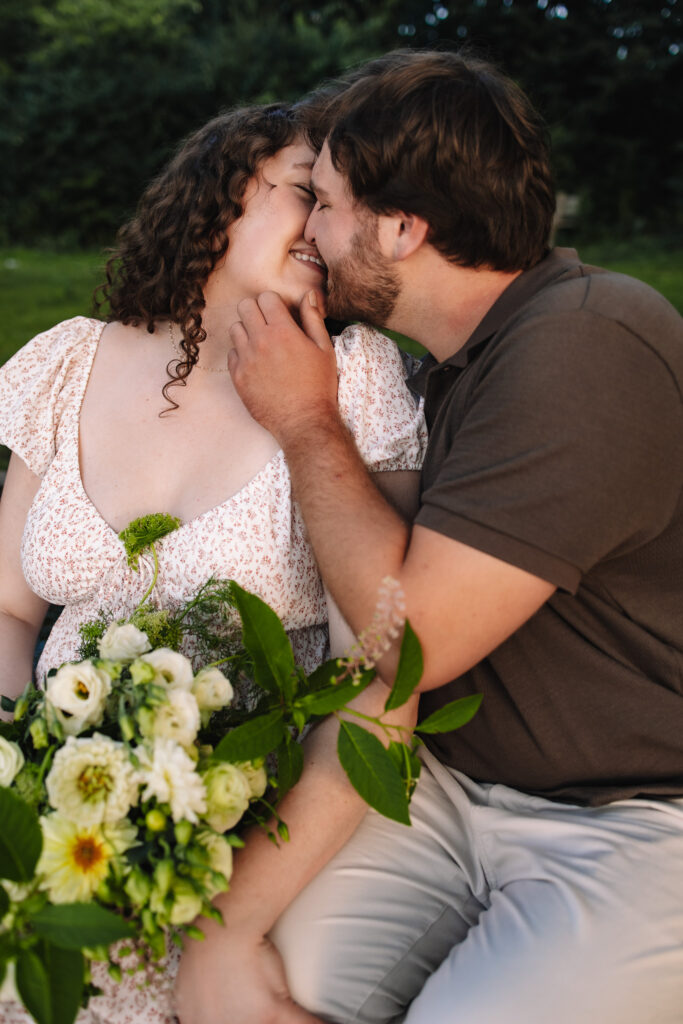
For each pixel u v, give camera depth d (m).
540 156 1.54
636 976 1.28
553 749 1.50
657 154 16.78
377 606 1.28
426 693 1.63
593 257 14.40
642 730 1.46
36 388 1.88
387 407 1.74
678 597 1.47
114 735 1.30
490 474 1.32
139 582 1.72
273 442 1.76
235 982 1.30
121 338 1.96
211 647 1.60
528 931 1.34
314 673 1.41
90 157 17.11
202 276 1.82
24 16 17.45
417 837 1.57
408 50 1.67
